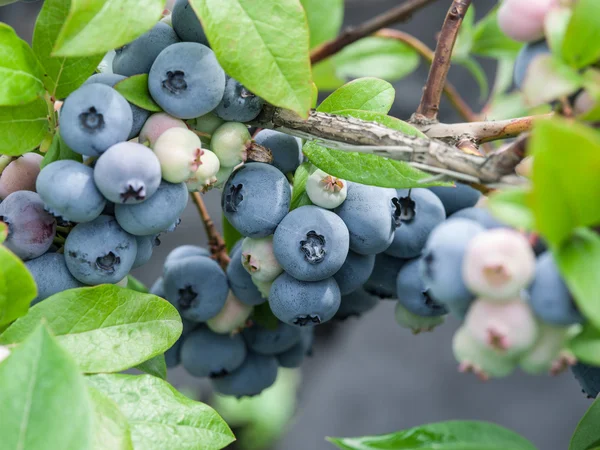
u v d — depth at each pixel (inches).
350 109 14.0
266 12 13.1
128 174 13.3
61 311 13.4
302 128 13.9
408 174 13.8
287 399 43.9
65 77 13.8
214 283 15.7
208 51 13.7
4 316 12.8
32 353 12.0
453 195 15.2
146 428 13.2
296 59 13.1
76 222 13.9
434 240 12.1
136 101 13.7
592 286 11.5
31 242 13.9
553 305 11.8
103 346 13.4
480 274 11.8
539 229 11.5
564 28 12.3
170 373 44.5
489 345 12.0
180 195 13.8
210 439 13.3
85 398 12.0
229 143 14.1
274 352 16.8
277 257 14.2
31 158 14.5
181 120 13.9
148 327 13.6
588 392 14.3
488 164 12.9
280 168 14.7
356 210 14.3
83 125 13.3
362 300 16.3
